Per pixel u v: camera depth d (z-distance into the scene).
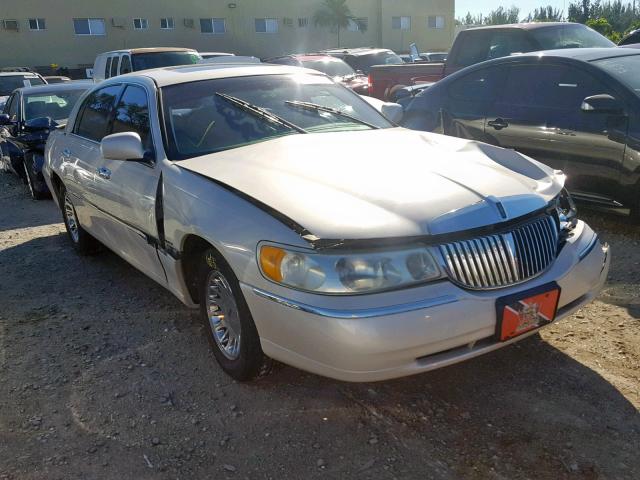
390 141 3.72
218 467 2.68
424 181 2.99
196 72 4.32
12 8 38.38
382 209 2.72
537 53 6.01
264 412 3.06
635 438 2.72
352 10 49.03
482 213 2.76
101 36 41.00
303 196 2.86
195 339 3.88
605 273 3.28
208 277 3.35
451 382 3.23
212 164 3.43
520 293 2.75
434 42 52.00
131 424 3.01
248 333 3.02
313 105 4.23
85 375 3.50
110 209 4.36
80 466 2.72
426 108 7.05
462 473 2.56
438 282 2.63
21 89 9.56
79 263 5.55
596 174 5.35
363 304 2.54
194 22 43.47
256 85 4.25
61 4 39.50
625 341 3.54
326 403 3.10
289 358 2.79
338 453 2.73
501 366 3.36
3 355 3.79
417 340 2.55
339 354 2.56
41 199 8.66
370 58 18.77
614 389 3.09
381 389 3.20
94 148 4.70
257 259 2.78
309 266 2.59
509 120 6.07
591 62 5.48
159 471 2.67
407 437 2.81
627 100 5.07
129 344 3.86
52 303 4.61
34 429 3.00
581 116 5.41
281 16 46.31
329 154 3.40
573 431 2.78
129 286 4.90
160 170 3.62
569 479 2.49
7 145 9.52
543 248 2.92
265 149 3.54
